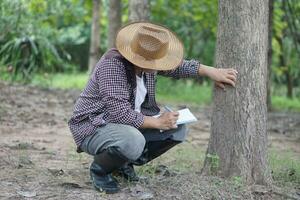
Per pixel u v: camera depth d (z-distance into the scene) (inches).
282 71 786.2
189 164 233.6
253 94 190.5
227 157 193.0
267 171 195.2
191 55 783.7
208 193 181.6
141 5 426.9
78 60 1035.9
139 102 179.6
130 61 169.3
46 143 279.0
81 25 994.7
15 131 310.3
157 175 201.5
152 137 185.2
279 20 631.8
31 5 576.7
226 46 191.0
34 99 456.4
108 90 168.7
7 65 560.1
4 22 556.4
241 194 182.9
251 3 188.4
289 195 187.6
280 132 381.1
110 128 170.4
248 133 191.0
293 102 700.7
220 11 192.9
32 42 559.5
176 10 691.4
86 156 242.7
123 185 187.6
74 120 176.9
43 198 174.7
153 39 170.1
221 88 191.8
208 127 379.6
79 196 175.9
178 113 171.3
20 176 201.2
